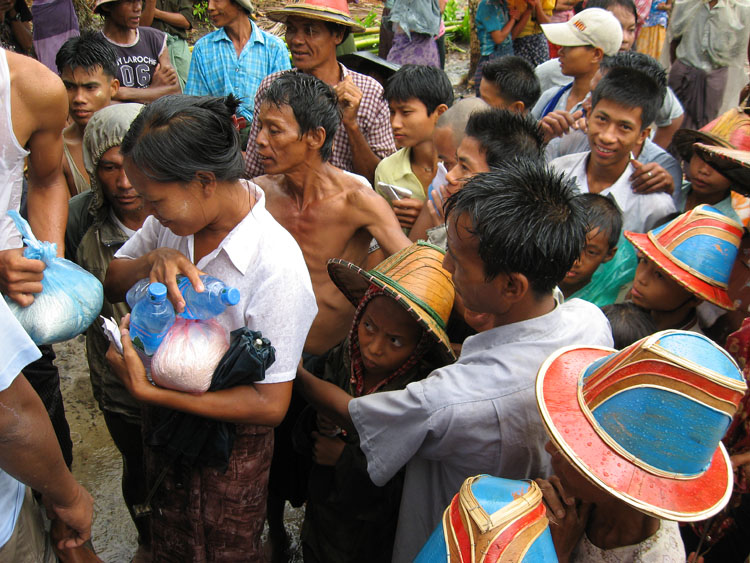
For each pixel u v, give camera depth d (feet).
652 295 7.06
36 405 4.65
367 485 6.37
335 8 11.17
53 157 6.95
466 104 8.78
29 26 18.72
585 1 17.33
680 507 3.67
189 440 5.71
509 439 4.93
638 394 3.73
